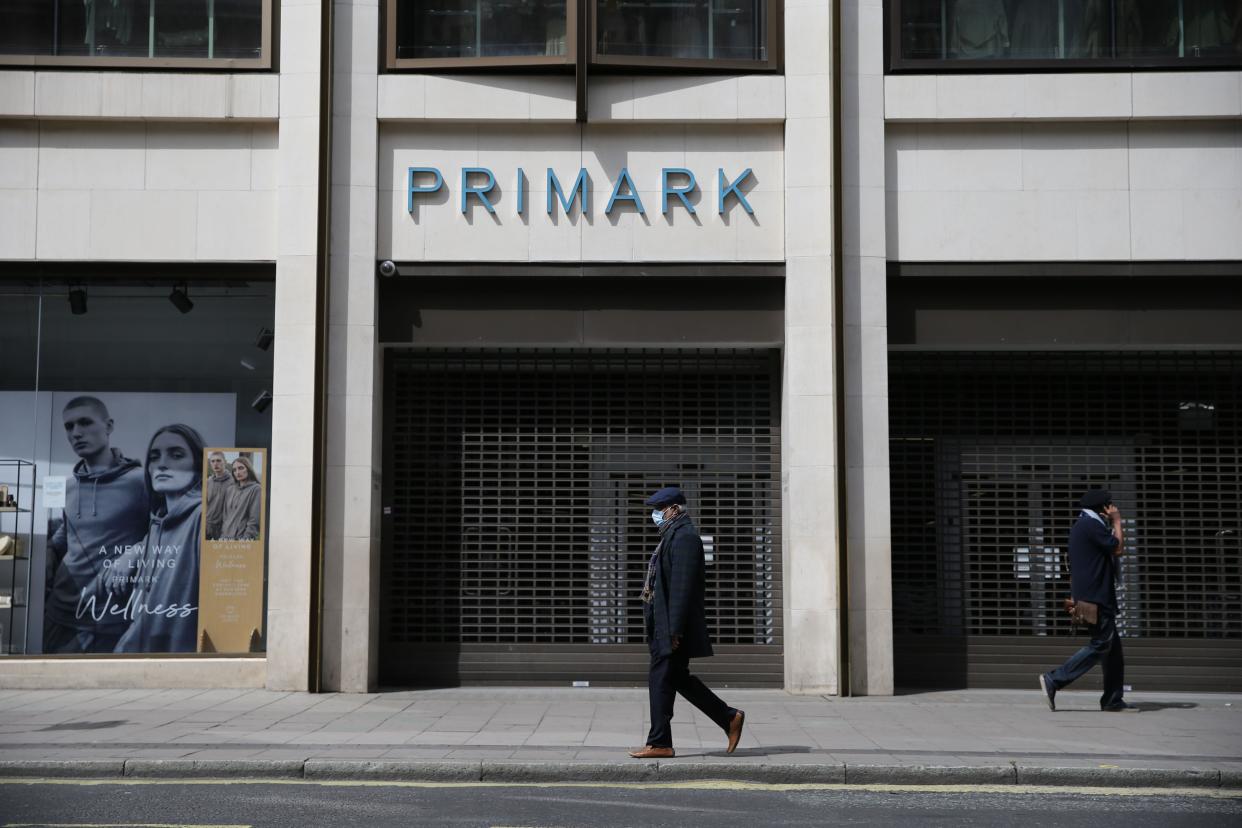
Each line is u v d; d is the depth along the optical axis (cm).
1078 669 1172
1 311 1373
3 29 1369
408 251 1341
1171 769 830
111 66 1341
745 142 1356
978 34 1378
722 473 1389
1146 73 1338
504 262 1343
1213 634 1377
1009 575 1395
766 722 1088
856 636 1298
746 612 1379
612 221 1347
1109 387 1407
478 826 681
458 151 1354
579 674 1369
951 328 1348
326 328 1312
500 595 1379
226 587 1345
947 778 831
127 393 1366
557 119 1341
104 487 1357
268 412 1363
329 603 1300
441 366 1398
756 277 1341
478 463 1391
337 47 1345
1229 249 1335
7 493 1356
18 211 1346
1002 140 1351
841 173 1324
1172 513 1393
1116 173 1346
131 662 1313
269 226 1349
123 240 1346
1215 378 1398
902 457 1409
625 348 1395
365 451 1313
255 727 1024
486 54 1371
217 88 1339
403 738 964
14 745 916
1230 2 1373
